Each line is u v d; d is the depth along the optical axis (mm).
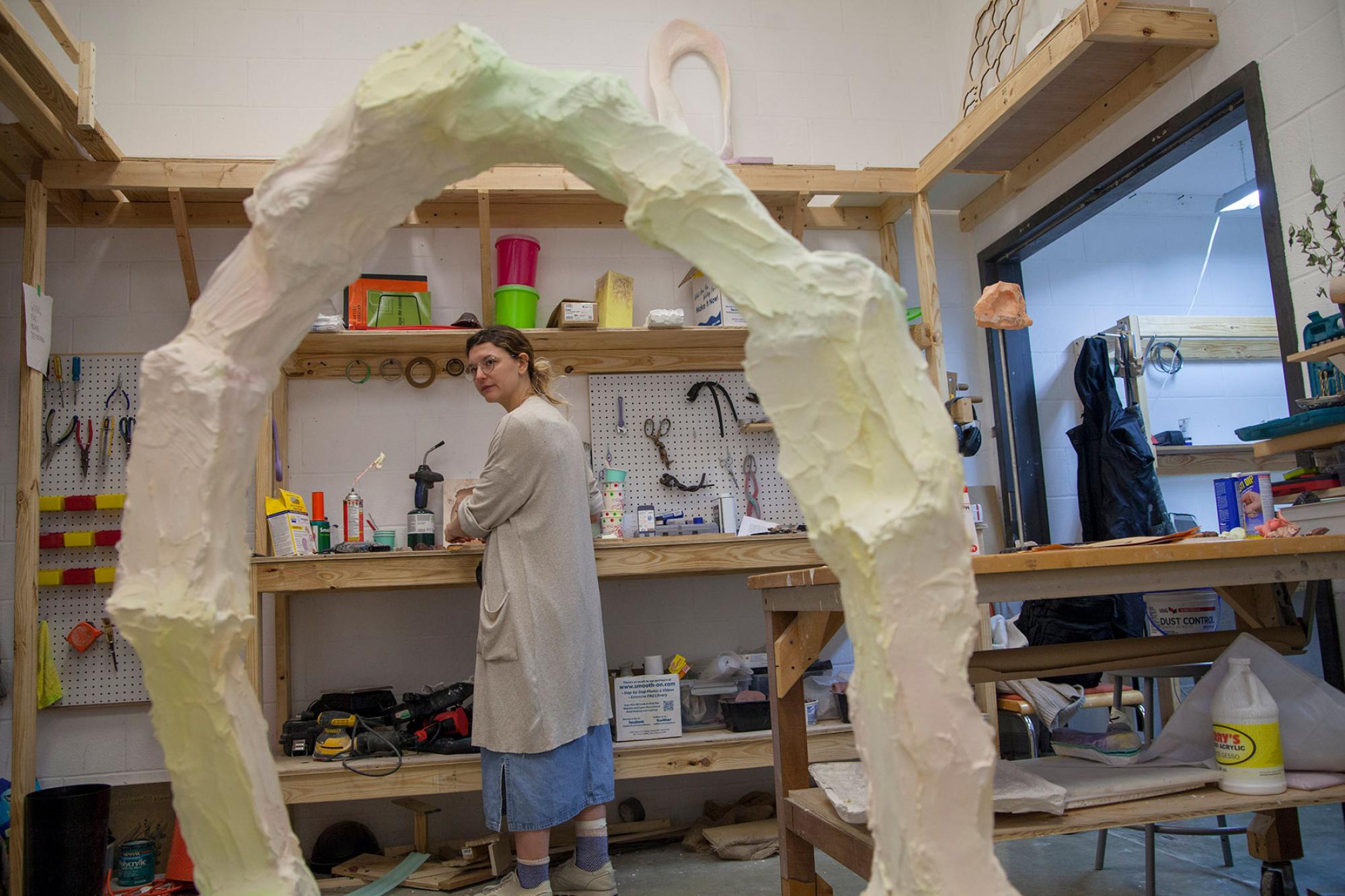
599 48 3553
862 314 787
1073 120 3135
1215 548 1438
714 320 3182
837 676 3156
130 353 3104
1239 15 2545
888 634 766
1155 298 4082
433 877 2607
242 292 851
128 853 2658
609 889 2230
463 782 2543
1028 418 3699
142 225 3145
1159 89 2848
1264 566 1488
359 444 3207
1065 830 1427
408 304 3119
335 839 2854
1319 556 1502
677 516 3289
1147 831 1991
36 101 2432
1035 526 3605
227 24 3320
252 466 886
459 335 2986
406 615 3127
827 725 2852
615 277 3135
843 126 3719
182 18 3301
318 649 3070
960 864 763
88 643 2900
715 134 3604
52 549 2932
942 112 3811
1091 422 3367
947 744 768
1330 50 2291
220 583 827
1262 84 2479
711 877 2543
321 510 2973
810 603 1688
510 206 3334
